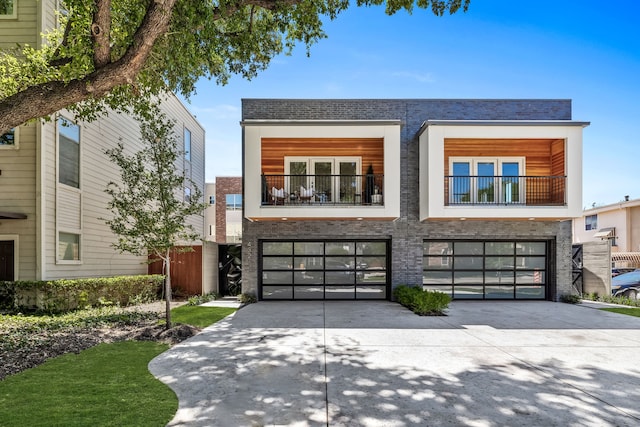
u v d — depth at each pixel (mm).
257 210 11539
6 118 5555
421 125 12727
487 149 12977
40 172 9617
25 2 9828
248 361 5828
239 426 3736
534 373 5324
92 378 4977
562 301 12570
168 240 7695
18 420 3709
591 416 4012
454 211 11562
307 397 4457
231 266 14891
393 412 4070
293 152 13156
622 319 9383
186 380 4992
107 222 8117
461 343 6961
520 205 11711
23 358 5715
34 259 9578
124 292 11602
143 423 3723
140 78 8008
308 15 8086
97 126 11953
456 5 7480
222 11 7188
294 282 12906
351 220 12586
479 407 4207
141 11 6973
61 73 6762
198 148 21906
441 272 12852
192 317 9438
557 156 12609
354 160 13125
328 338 7309
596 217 27062
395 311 10516
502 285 12938
